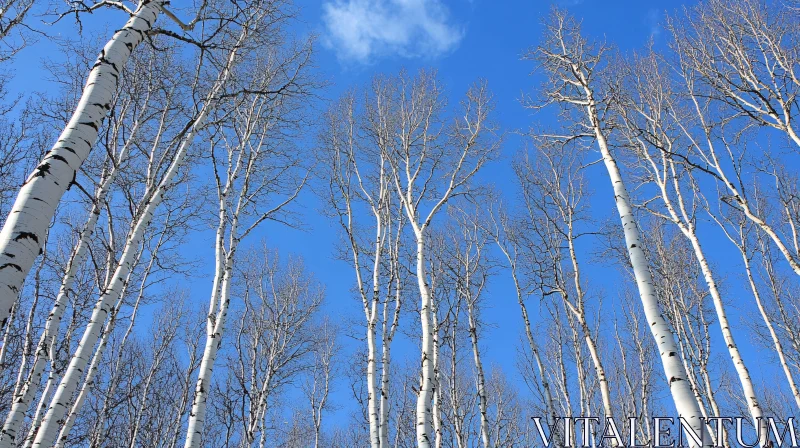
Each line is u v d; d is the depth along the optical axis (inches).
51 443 283.7
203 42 265.0
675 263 633.6
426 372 373.7
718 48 444.5
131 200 398.3
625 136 499.2
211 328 390.0
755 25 424.2
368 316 486.9
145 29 221.5
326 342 850.8
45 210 154.7
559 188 593.6
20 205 151.1
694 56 462.6
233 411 685.3
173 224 511.8
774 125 388.5
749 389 414.9
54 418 286.0
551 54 401.1
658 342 244.7
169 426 761.6
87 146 175.2
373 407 437.4
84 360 308.3
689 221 472.7
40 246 151.7
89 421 680.4
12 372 532.1
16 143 448.5
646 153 497.4
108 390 603.5
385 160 563.5
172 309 813.9
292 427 945.5
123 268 338.3
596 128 352.2
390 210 557.6
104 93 187.9
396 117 565.3
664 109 509.7
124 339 582.6
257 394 666.2
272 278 768.3
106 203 393.4
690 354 562.3
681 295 613.0
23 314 523.5
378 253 517.7
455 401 625.0
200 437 343.6
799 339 607.8
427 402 360.2
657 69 520.7
